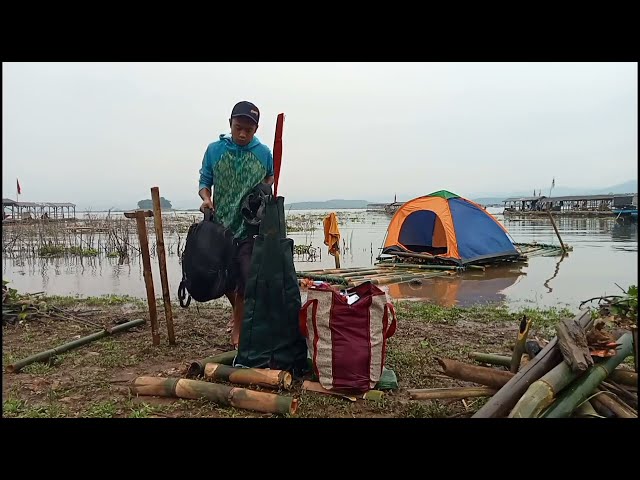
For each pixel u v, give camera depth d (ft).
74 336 20.04
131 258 62.34
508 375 12.00
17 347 18.44
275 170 14.80
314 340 13.67
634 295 15.25
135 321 21.53
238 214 17.51
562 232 95.76
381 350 13.65
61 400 13.32
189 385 13.05
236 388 12.75
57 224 84.74
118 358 16.84
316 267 49.39
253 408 12.37
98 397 13.52
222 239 16.78
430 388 13.70
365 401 13.02
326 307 13.57
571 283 37.55
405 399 13.20
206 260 16.52
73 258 62.59
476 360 15.90
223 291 16.89
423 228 53.31
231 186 17.48
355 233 102.58
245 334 14.71
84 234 96.37
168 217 185.26
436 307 26.61
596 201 205.98
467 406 12.48
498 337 20.11
